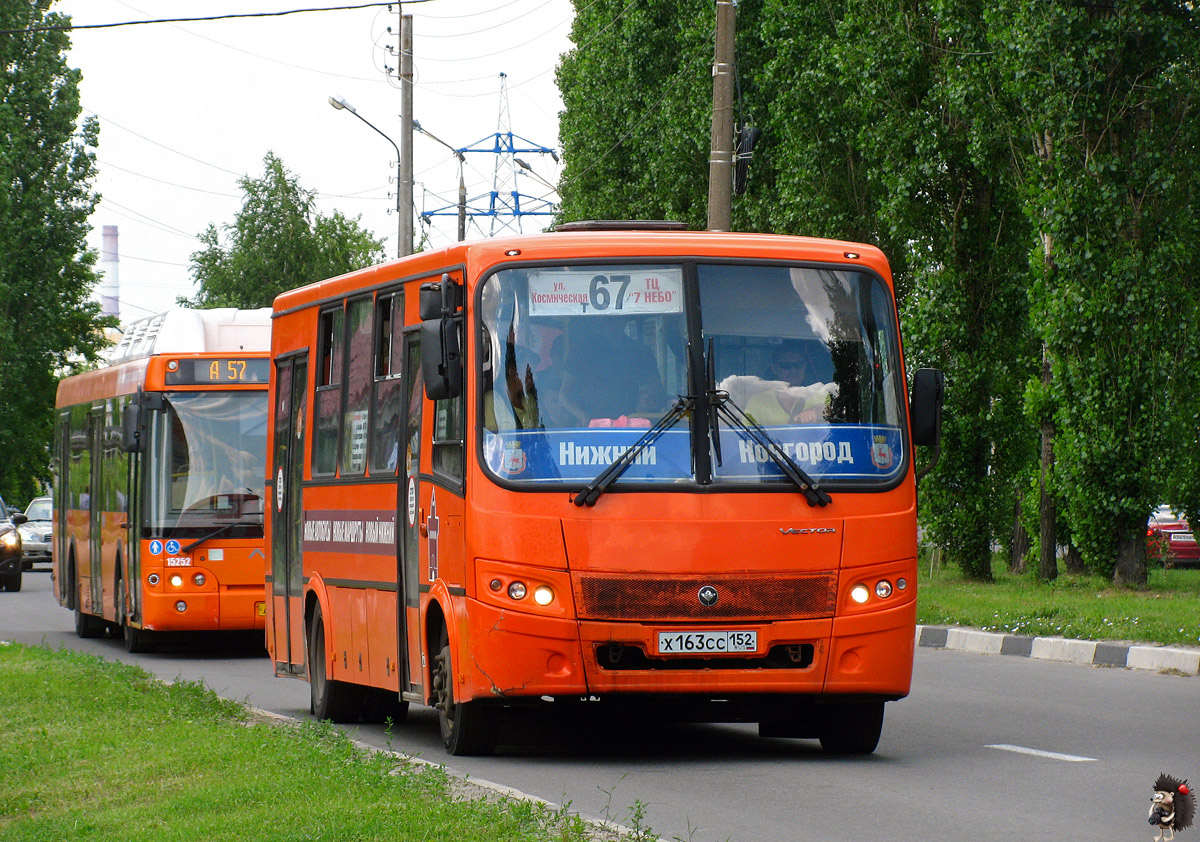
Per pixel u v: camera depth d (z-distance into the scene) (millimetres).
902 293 61344
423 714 28609
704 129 68250
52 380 135250
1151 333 48438
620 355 20359
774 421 20297
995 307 55906
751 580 19781
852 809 16938
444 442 21125
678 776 19516
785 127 59938
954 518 56188
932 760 20906
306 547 27766
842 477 20297
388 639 23578
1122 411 48875
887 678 20172
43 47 129625
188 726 22984
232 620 40469
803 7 59062
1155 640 34500
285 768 18297
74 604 50188
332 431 26562
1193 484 49906
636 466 19938
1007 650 37281
